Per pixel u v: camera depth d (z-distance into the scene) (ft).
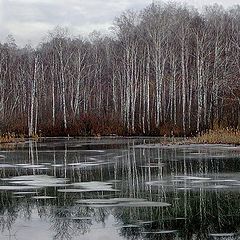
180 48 224.33
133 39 223.92
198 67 189.78
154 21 215.51
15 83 260.83
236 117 183.32
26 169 81.66
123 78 231.30
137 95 233.76
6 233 40.83
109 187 61.82
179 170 76.89
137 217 45.52
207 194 55.31
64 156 104.17
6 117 221.05
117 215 46.44
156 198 53.72
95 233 40.42
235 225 42.37
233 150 110.32
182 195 55.11
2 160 97.50
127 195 55.93
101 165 85.71
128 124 200.34
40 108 234.99
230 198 52.90
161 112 215.10
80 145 138.51
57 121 213.66
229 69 196.75
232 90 182.29
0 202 53.06
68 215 46.75
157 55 203.62
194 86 219.20
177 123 200.34
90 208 49.57
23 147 133.39
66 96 252.01
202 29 220.43
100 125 204.23
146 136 190.49
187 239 38.34
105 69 268.00
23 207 50.60
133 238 38.81
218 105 200.23
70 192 58.65
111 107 249.14
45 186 63.26
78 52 237.45
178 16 228.22
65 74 250.98
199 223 42.96
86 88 250.37
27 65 272.51
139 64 228.02
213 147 119.85
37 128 206.39
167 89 234.17
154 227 42.01
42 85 257.14
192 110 212.43
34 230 41.68
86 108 240.12
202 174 71.82
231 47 217.15
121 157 99.60
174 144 132.98
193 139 142.82
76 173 75.66
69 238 39.09
